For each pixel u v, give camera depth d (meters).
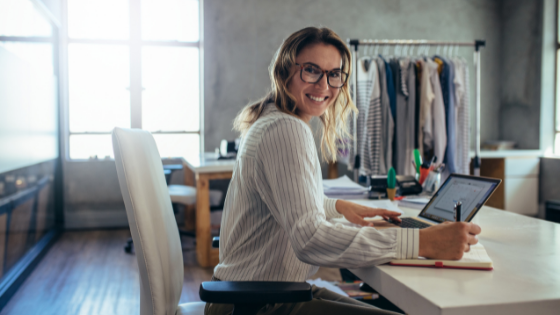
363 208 1.27
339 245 0.86
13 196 2.79
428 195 1.95
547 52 4.68
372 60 3.55
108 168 4.71
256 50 4.86
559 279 0.84
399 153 3.62
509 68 5.11
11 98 2.70
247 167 0.98
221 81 4.83
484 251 0.99
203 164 3.20
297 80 1.09
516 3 4.98
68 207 4.63
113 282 2.92
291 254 0.98
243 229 1.02
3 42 2.56
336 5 4.95
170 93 4.98
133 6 4.82
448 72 3.65
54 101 4.30
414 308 0.77
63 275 3.06
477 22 5.17
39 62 3.67
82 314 2.39
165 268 0.99
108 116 4.84
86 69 4.77
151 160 1.05
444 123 3.59
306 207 0.87
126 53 4.85
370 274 0.94
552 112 4.75
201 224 3.20
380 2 5.00
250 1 4.82
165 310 0.95
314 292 1.15
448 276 0.85
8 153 2.63
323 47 1.09
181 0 4.97
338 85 1.13
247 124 1.14
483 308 0.71
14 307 2.48
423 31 5.09
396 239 0.91
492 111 5.25
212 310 0.99
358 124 3.69
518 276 0.85
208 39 4.78
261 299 0.77
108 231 4.53
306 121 1.17
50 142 4.10
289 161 0.90
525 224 1.35
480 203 1.17
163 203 1.06
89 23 4.76
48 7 3.90
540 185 4.57
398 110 3.61
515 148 5.02
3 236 2.59
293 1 4.89
